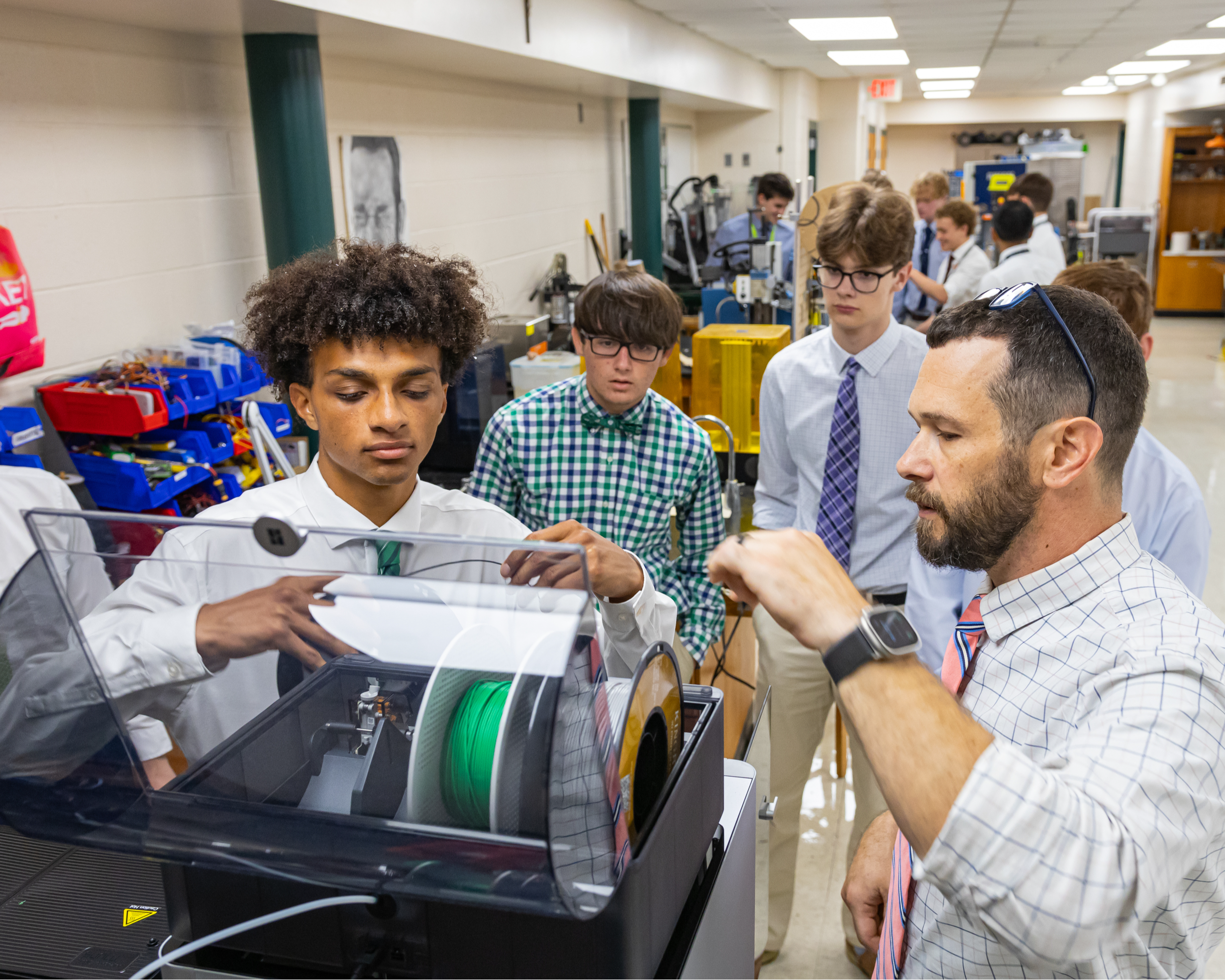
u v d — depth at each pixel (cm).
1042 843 64
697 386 338
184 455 251
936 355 89
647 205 745
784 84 1034
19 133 248
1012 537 88
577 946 67
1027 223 548
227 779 72
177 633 70
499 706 63
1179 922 77
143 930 79
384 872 67
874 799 211
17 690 73
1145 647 79
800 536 78
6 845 88
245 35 310
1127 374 84
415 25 318
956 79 1210
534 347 412
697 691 89
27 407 235
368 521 120
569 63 462
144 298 292
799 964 233
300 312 108
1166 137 1288
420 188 455
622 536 192
